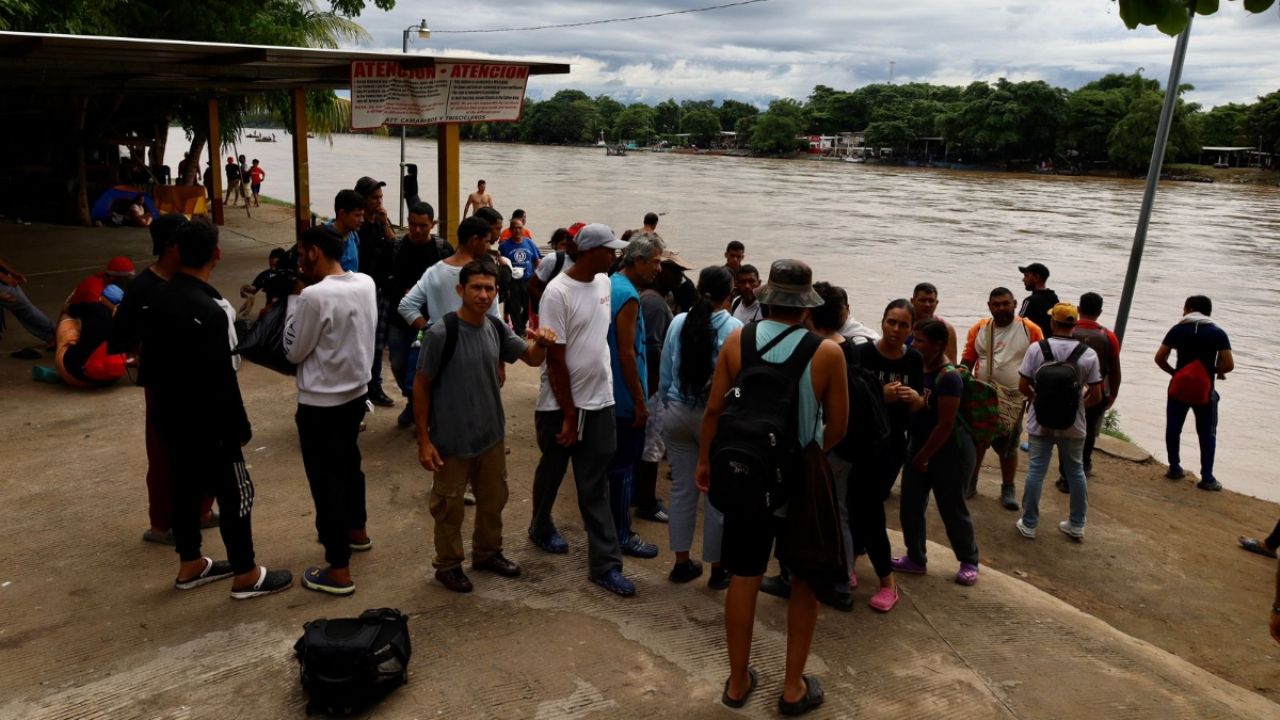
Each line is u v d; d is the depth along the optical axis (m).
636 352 4.79
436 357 3.73
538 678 3.43
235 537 3.85
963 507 4.77
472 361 3.81
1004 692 3.62
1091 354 6.31
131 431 6.16
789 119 161.62
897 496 7.00
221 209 19.62
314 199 39.31
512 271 9.11
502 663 3.52
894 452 4.47
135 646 3.54
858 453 4.05
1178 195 78.56
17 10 10.65
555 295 3.95
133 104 20.11
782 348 3.16
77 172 18.25
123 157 21.45
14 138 19.02
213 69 10.23
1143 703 3.64
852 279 26.31
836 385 3.15
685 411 4.18
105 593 3.96
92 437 6.00
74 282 12.05
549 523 4.60
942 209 55.88
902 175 105.69
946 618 4.29
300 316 3.70
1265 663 5.01
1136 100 114.94
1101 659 4.02
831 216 48.03
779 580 4.37
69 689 3.25
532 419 6.95
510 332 4.04
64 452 5.70
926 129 142.50
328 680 3.08
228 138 23.52
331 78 11.22
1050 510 7.11
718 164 122.69
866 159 147.25
